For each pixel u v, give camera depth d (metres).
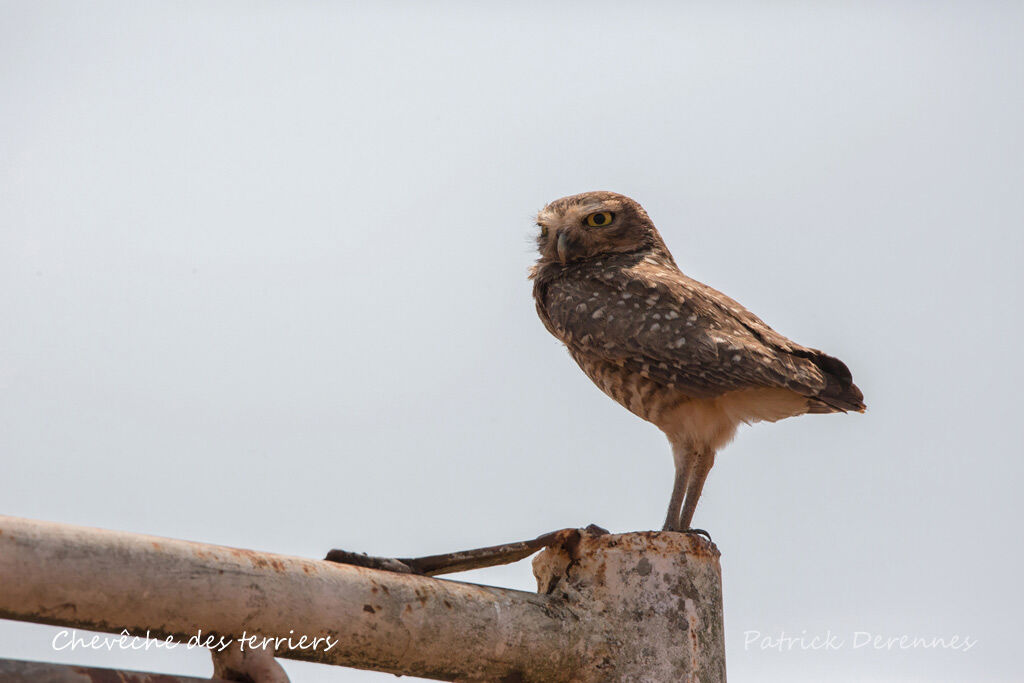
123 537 6.37
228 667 6.91
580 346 13.63
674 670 8.85
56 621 6.16
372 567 7.81
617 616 8.95
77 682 6.23
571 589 9.02
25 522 6.07
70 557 6.10
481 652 8.07
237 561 6.79
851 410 12.84
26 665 6.14
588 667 8.78
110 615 6.29
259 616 6.82
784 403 12.84
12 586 5.90
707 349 12.67
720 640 9.27
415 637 7.62
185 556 6.56
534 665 8.44
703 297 13.30
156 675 6.56
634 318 13.17
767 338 12.95
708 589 9.26
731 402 12.80
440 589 7.89
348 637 7.29
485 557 8.70
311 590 7.07
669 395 12.93
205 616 6.62
